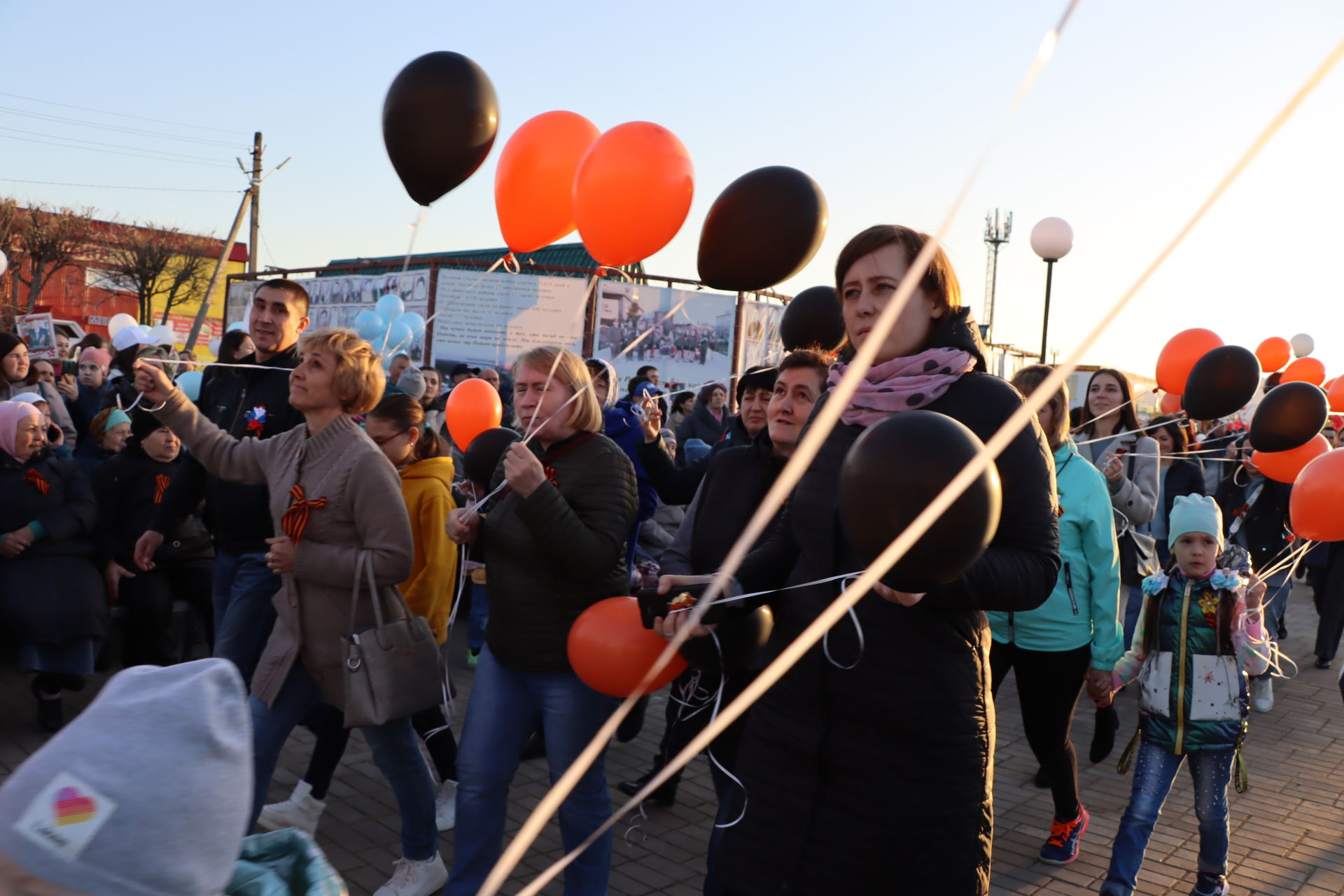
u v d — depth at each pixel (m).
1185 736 3.54
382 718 2.97
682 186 2.91
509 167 3.16
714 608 2.21
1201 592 3.61
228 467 3.34
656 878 3.63
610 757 4.84
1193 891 3.71
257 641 3.55
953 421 1.47
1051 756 3.89
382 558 3.02
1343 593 7.62
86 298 37.44
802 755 1.98
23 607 4.48
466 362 15.69
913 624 1.91
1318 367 6.82
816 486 2.09
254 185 28.23
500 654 2.89
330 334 3.16
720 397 8.96
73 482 4.76
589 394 2.97
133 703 1.03
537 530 2.72
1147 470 5.39
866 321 2.05
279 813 3.73
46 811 0.96
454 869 2.86
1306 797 4.91
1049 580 1.93
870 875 1.90
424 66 2.96
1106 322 0.84
